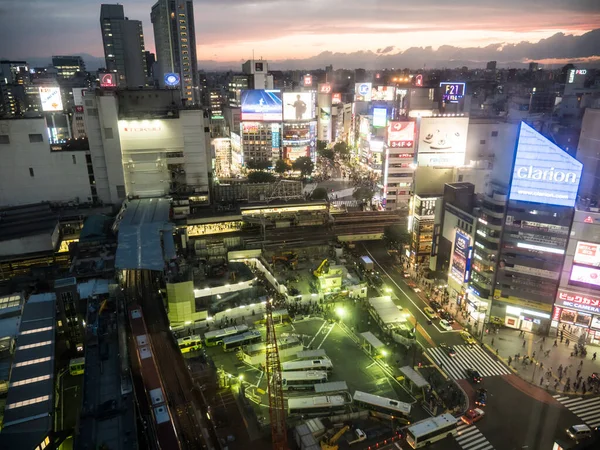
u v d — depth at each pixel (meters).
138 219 125.06
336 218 152.62
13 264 115.88
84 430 59.06
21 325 84.75
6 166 132.88
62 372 82.69
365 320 100.25
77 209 136.88
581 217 84.81
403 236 137.12
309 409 71.94
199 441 61.56
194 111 142.25
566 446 59.28
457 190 108.94
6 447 59.75
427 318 100.75
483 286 97.94
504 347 89.88
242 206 146.50
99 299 92.25
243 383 79.50
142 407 63.69
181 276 94.56
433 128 129.75
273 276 113.62
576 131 95.50
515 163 88.44
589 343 89.62
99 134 137.00
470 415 70.44
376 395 74.94
